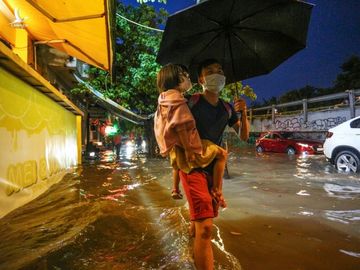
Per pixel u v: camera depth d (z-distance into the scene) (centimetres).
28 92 560
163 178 834
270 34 321
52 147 763
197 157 247
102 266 270
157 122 258
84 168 1078
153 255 294
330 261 284
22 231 359
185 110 242
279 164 1215
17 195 482
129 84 1692
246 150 2341
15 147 484
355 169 909
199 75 279
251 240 338
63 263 275
